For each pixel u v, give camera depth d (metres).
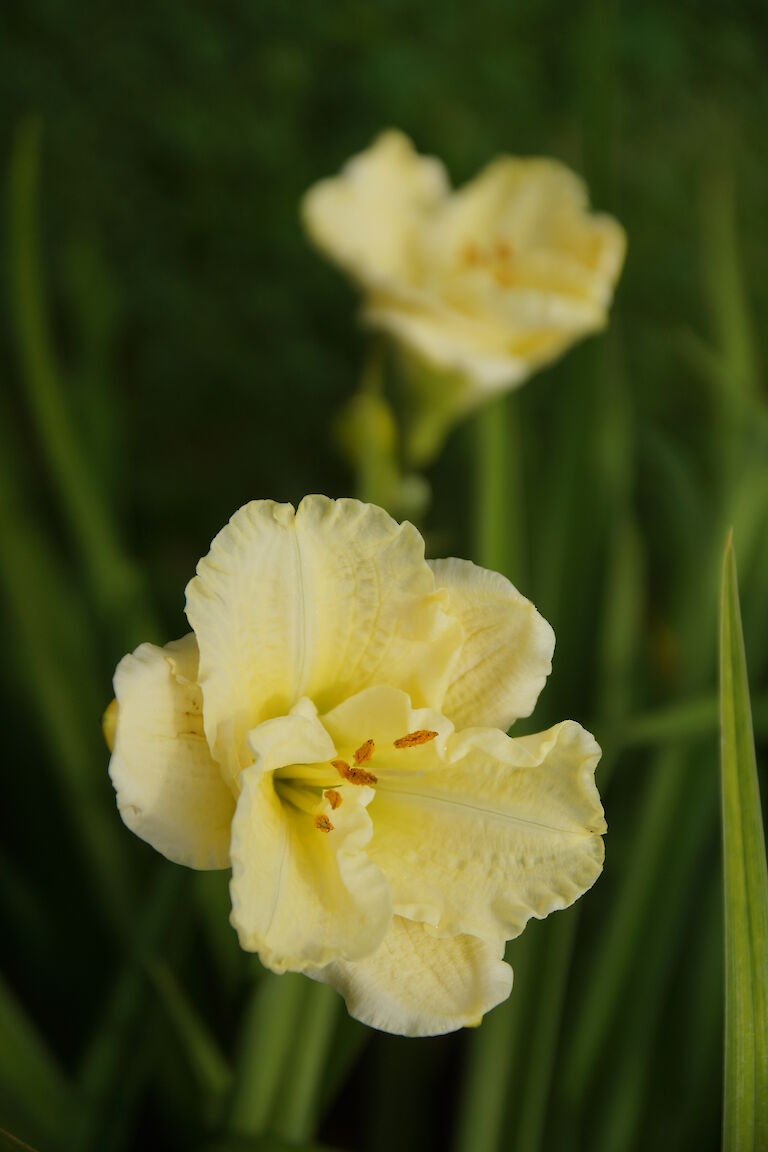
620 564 1.00
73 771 0.90
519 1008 0.81
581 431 0.96
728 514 0.95
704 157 2.10
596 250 0.91
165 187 1.94
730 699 0.68
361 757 0.65
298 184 1.98
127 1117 0.74
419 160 0.95
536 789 0.65
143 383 1.72
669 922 0.86
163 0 2.12
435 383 0.89
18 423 1.35
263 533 0.63
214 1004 0.87
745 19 2.41
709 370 1.05
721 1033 0.86
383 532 0.64
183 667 0.63
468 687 0.66
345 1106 0.97
